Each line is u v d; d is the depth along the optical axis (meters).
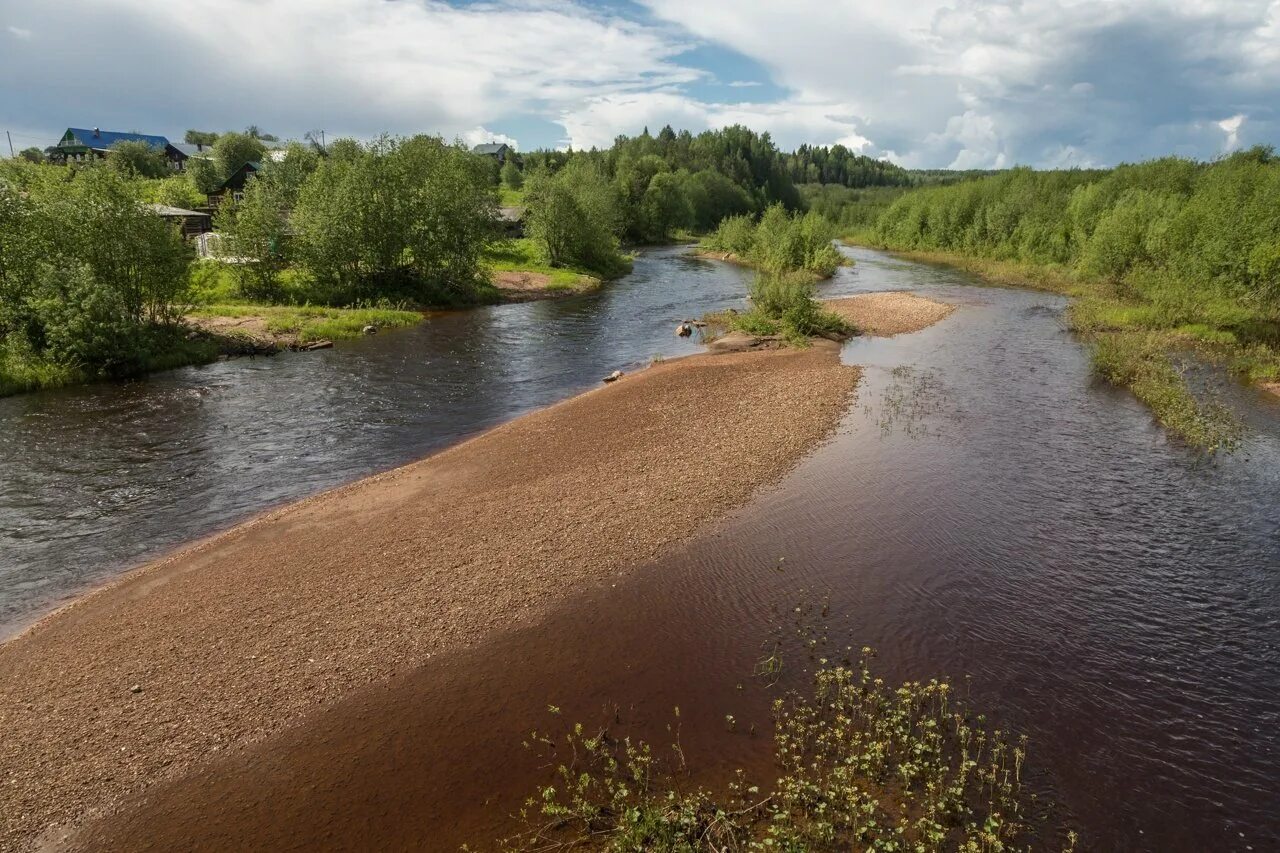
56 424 22.39
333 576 13.30
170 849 7.85
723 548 14.21
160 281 30.95
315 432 22.25
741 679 10.51
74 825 8.14
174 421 22.92
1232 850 7.65
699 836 7.76
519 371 30.30
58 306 27.11
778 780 8.54
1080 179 84.50
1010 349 33.19
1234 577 13.03
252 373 29.00
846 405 23.69
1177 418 21.12
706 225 127.25
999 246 74.75
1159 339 31.88
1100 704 9.85
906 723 9.34
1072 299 48.59
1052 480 17.36
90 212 29.16
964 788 8.38
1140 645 11.13
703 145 165.88
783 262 66.62
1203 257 37.50
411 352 33.28
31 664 10.95
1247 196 38.91
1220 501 16.16
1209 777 8.62
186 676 10.56
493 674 10.63
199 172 83.88
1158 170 67.62
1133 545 14.19
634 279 63.47
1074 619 11.80
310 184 46.31
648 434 21.08
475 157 72.12
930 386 26.20
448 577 13.18
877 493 16.67
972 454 19.09
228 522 16.33
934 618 11.87
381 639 11.39
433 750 9.23
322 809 8.37
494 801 8.47
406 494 17.20
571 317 43.56
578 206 65.19
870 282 60.47
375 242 45.28
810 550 14.12
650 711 9.89
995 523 15.13
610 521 15.32
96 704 10.00
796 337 35.09
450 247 48.25
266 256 42.28
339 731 9.54
